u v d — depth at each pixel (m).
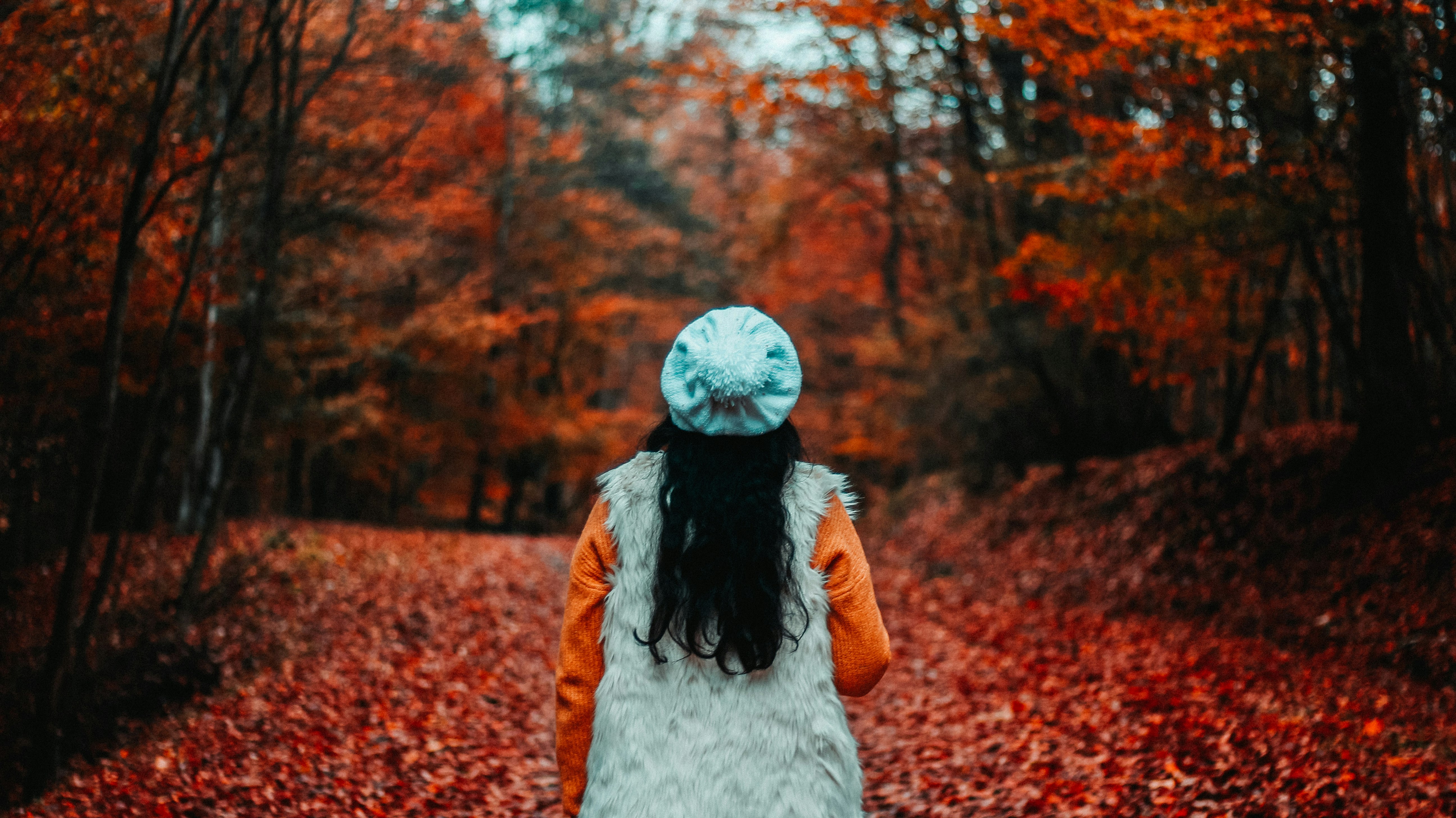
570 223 22.38
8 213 6.08
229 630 8.87
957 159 15.69
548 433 21.95
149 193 7.11
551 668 9.03
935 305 18.05
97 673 6.60
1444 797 4.25
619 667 1.83
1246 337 12.09
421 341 17.14
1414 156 9.40
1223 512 11.43
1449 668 6.74
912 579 15.57
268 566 9.85
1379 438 9.60
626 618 1.83
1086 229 9.48
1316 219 8.71
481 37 10.06
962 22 9.35
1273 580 9.72
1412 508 8.95
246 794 5.04
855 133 16.42
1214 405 17.00
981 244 16.45
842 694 1.92
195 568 8.34
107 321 6.29
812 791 1.79
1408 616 7.71
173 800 4.90
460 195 15.44
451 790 5.48
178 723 6.62
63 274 6.84
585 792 1.86
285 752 5.81
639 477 1.90
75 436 8.82
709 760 1.78
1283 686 6.80
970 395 17.39
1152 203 8.73
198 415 12.96
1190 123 8.35
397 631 9.60
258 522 15.19
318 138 9.49
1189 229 8.55
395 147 9.41
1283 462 11.37
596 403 31.22
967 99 13.74
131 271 5.89
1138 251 9.04
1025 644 9.59
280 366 14.29
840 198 20.03
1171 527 11.97
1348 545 9.26
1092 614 10.90
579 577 1.88
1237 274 10.07
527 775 5.92
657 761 1.79
